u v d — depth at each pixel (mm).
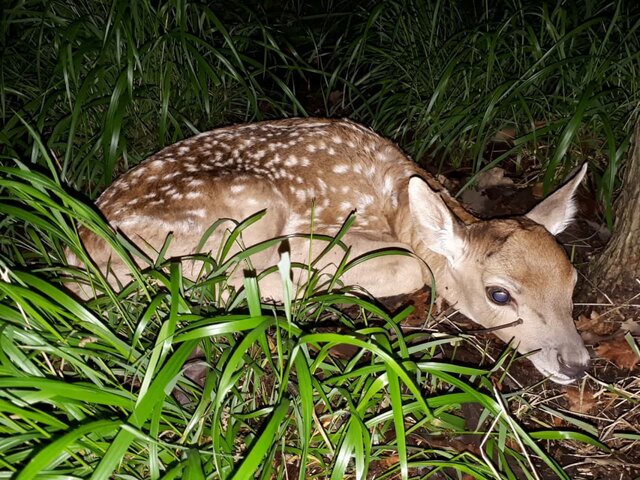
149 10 680
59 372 388
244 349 337
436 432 422
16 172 374
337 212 574
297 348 353
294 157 569
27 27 745
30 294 343
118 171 670
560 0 715
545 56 663
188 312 397
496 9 888
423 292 578
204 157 557
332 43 987
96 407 366
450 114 729
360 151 591
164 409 387
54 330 355
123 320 450
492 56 689
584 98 609
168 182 537
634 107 679
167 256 531
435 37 781
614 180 635
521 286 469
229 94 763
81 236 515
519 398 454
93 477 286
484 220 528
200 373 439
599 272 553
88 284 478
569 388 476
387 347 385
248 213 537
